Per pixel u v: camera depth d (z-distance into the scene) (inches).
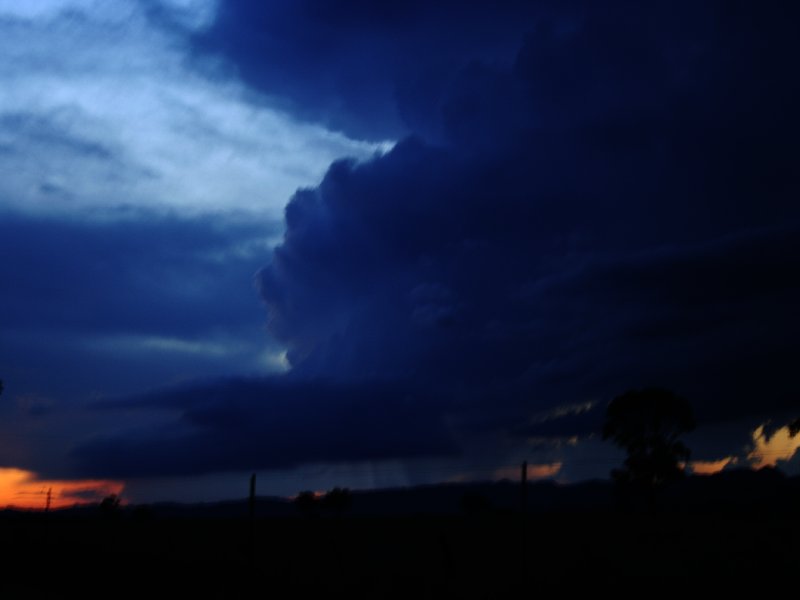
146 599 1278.3
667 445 3004.4
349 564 1544.0
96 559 1824.6
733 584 1133.1
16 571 1667.1
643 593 1096.8
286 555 1795.0
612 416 3053.6
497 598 1097.4
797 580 1149.1
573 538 2016.5
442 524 3206.2
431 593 1166.3
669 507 3366.1
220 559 1740.9
